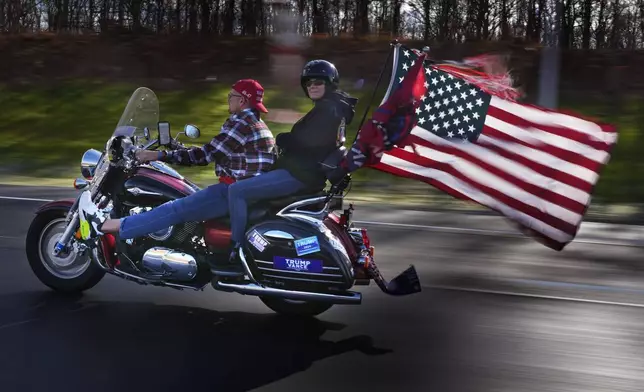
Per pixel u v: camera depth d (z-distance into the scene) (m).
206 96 22.25
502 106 5.58
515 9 31.78
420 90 4.77
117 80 23.83
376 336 5.04
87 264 5.69
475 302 5.93
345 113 4.88
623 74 21.62
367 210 10.53
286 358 4.59
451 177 5.68
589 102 20.55
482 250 7.92
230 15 31.80
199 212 5.04
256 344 4.82
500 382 4.29
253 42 24.95
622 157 15.99
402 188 13.09
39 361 4.43
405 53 5.41
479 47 23.62
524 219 5.68
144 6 33.28
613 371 4.51
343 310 5.62
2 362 4.41
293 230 4.93
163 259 5.13
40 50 25.20
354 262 5.00
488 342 4.98
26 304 5.50
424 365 4.53
